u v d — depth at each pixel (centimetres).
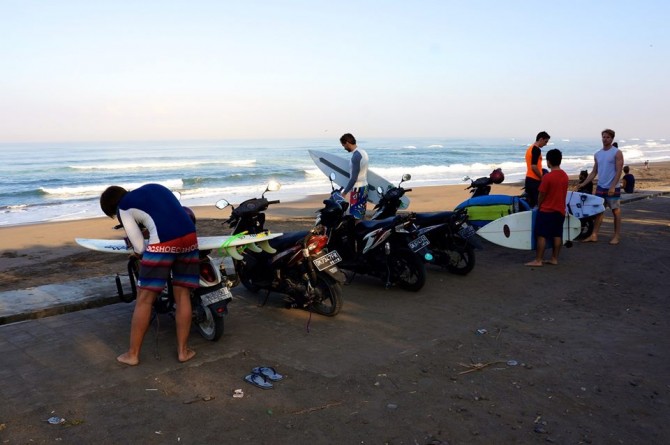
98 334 487
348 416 342
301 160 5025
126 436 317
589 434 322
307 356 443
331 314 544
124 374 404
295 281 555
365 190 898
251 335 493
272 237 528
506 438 317
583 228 966
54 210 1783
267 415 343
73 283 625
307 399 366
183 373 407
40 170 3662
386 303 593
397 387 385
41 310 532
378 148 8094
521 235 779
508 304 586
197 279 430
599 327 511
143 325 419
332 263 532
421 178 3141
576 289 641
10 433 319
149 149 8325
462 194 2031
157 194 418
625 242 924
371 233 623
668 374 406
